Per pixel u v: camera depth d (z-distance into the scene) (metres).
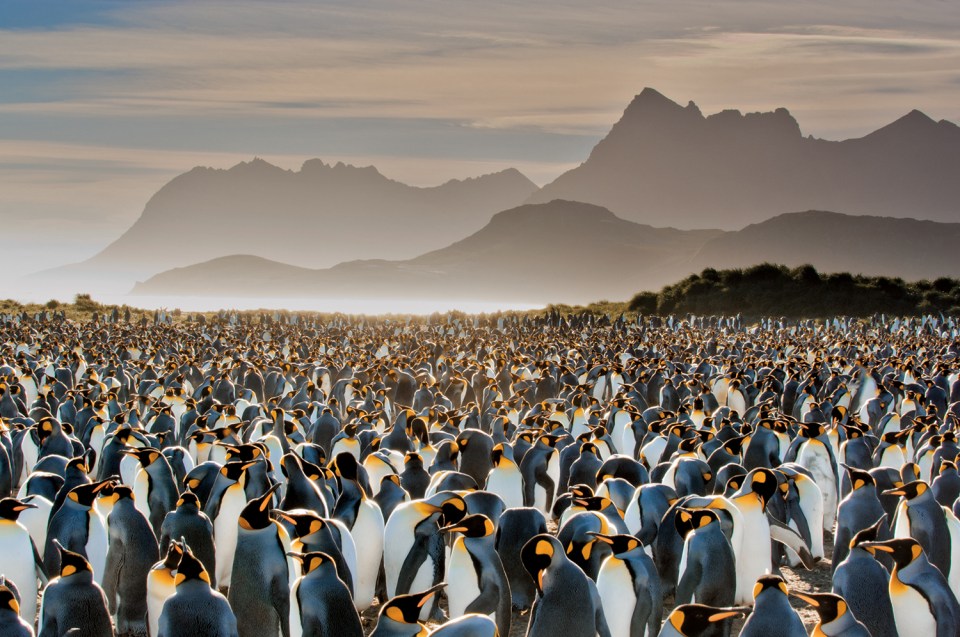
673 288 82.44
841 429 16.80
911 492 10.30
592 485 14.02
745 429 16.89
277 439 15.09
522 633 10.11
